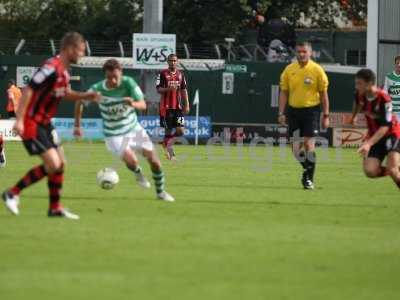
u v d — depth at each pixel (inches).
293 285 767.7
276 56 3422.7
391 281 788.6
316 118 1508.4
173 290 741.9
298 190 1480.1
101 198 1312.7
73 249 898.7
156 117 2871.6
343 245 949.8
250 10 4303.6
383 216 1178.6
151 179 1625.2
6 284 755.4
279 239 979.3
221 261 856.3
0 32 4913.9
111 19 4643.2
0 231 992.2
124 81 1259.8
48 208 1172.5
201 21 4357.8
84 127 2957.7
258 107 3250.5
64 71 1041.5
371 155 1283.2
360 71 1238.3
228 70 3243.1
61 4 4894.2
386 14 3253.0
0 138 1855.3
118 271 807.7
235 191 1445.6
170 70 2134.6
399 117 1962.4
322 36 4133.9
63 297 716.0
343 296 735.7
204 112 3248.0
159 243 938.7
